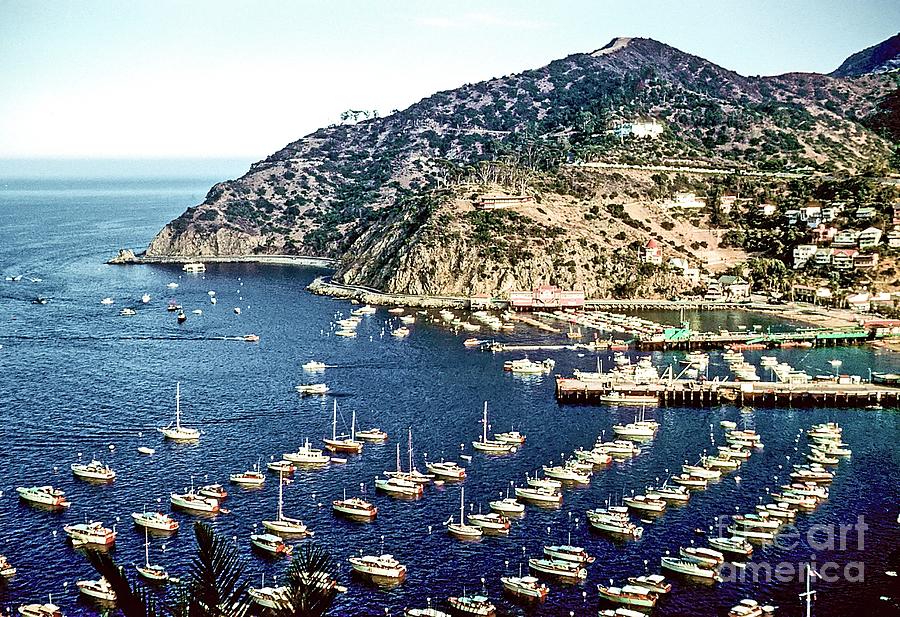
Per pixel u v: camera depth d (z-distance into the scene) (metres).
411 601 141.38
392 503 177.25
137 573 147.12
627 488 185.25
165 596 138.25
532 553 157.12
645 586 145.00
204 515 170.88
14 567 150.50
